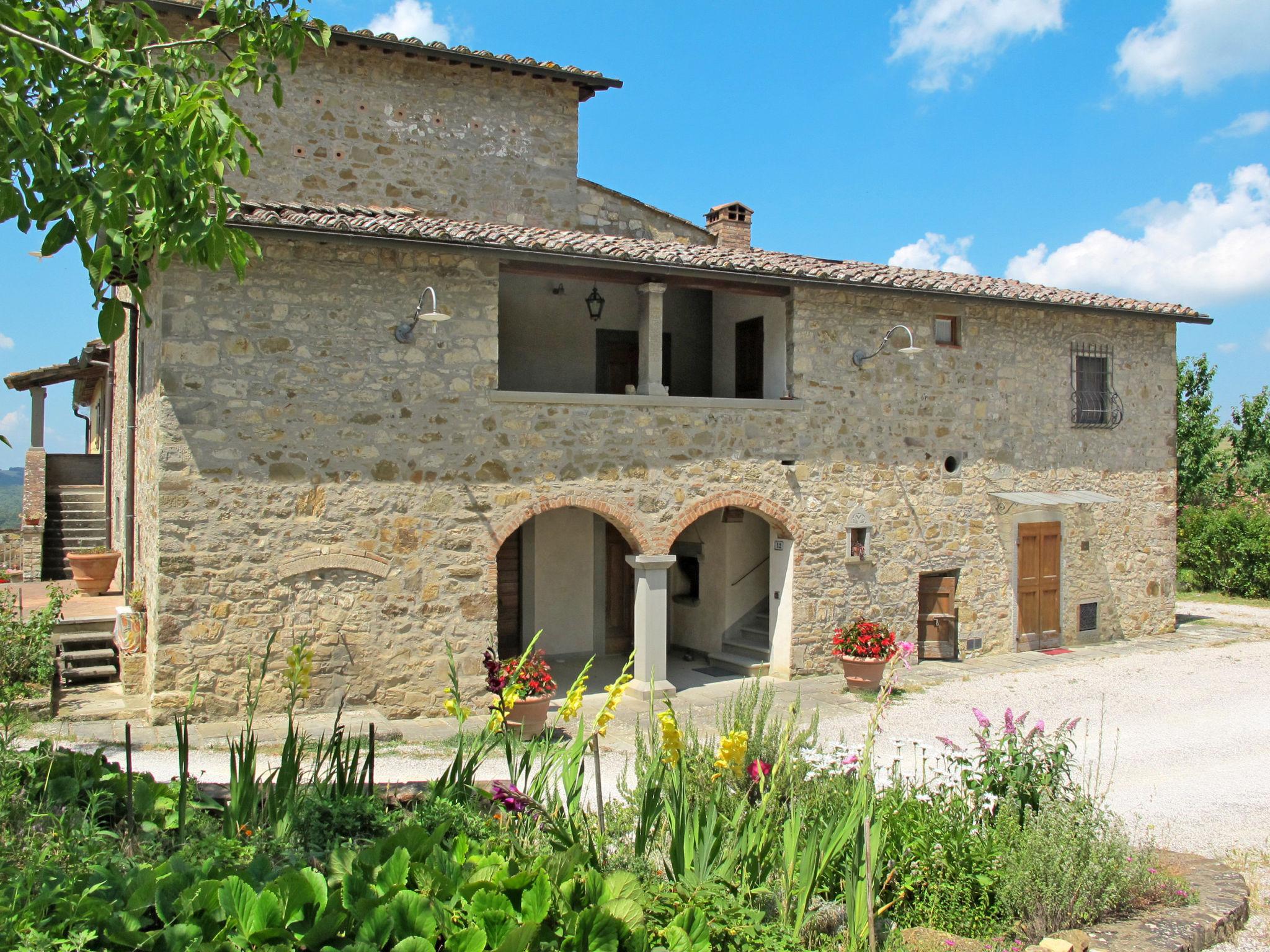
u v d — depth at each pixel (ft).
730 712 23.82
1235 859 21.20
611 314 44.88
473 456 33.42
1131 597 50.44
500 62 43.37
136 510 41.06
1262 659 45.62
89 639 35.42
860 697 37.17
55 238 15.47
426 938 11.51
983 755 21.27
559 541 45.34
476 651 33.40
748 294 39.63
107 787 16.53
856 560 41.27
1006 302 43.42
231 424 30.09
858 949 13.97
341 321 31.53
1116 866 17.61
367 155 41.86
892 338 42.29
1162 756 29.86
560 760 18.47
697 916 12.92
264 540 30.48
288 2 18.21
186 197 16.07
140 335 39.32
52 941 10.51
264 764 25.27
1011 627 46.21
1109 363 48.93
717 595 45.32
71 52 16.24
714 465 38.01
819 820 15.76
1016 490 46.14
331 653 31.35
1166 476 51.52
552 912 12.44
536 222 45.24
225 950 11.00
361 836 15.33
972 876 17.25
